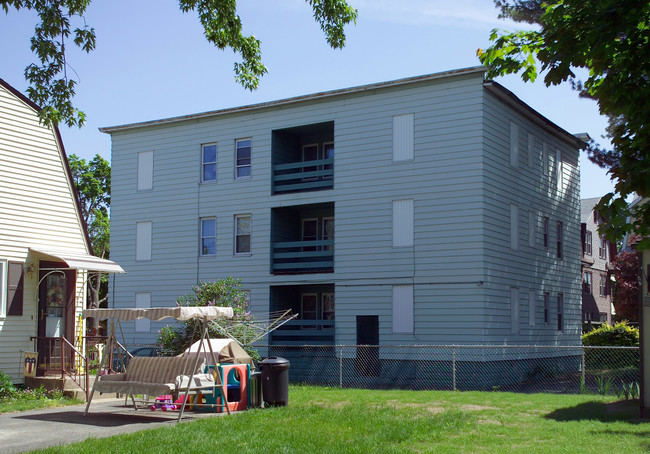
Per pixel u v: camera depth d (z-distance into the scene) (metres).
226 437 10.63
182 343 22.61
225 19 15.52
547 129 30.31
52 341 17.91
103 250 50.00
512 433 11.01
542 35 7.46
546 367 28.22
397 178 25.38
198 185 29.97
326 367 26.12
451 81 24.62
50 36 14.41
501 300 24.72
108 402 15.85
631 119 6.43
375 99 26.11
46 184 18.48
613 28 6.14
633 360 30.86
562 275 31.02
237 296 24.11
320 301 28.81
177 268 30.05
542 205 29.36
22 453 9.56
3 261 17.19
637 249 6.38
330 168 28.75
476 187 23.83
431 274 24.38
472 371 23.17
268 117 28.59
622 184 6.01
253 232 28.47
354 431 11.25
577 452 9.37
